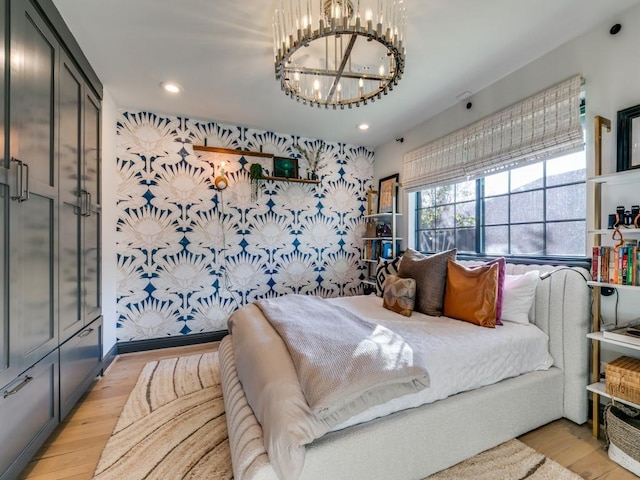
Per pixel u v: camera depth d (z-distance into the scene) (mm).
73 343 1823
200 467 1404
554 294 1826
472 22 1767
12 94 1247
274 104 2836
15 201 1258
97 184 2326
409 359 1317
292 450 1011
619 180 1625
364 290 4086
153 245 3061
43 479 1354
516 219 2402
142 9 1658
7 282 1198
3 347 1173
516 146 2221
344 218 4008
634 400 1395
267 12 1684
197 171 3223
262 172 3500
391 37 1477
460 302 1965
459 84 2469
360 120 3209
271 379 1228
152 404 1961
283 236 3650
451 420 1398
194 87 2520
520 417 1610
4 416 1179
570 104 1894
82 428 1731
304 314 1899
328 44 1909
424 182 3146
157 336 3084
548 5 1643
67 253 1761
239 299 3434
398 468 1274
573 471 1384
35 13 1438
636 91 1644
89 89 2162
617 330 1547
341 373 1179
